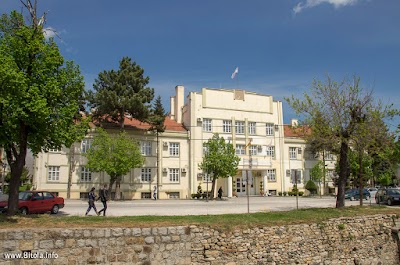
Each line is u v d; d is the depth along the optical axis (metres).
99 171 37.91
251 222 15.25
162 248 13.01
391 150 23.11
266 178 51.19
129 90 41.38
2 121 15.30
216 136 43.22
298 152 55.41
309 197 47.62
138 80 42.53
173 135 46.97
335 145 21.73
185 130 48.34
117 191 39.81
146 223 13.90
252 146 51.16
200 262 13.52
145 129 45.12
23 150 16.48
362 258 17.30
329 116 21.94
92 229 12.21
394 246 18.56
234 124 50.22
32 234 11.55
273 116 53.53
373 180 65.12
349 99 21.88
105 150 36.84
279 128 53.62
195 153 47.38
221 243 13.98
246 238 14.48
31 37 16.34
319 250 16.08
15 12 16.81
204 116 48.75
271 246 14.90
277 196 49.53
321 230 16.38
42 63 16.33
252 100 52.25
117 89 40.88
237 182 50.22
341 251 16.73
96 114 41.31
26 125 16.55
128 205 30.66
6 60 14.90
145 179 44.69
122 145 36.84
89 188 41.66
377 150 22.28
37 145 17.50
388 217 19.00
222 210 24.72
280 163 53.09
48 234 11.70
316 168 52.28
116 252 12.34
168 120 51.88
